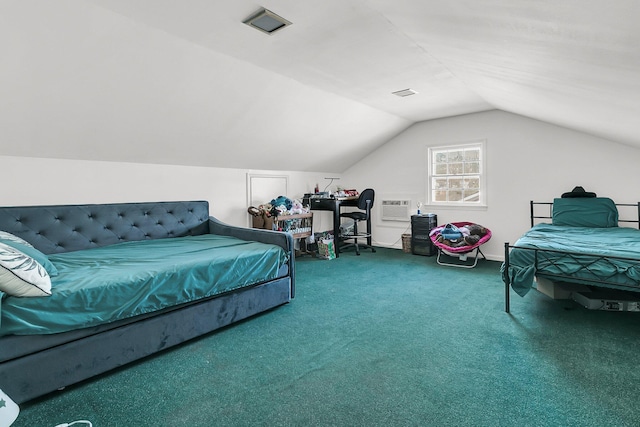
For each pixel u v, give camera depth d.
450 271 3.96
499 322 2.43
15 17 1.78
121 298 1.83
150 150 3.34
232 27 2.12
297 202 4.84
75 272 1.99
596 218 3.58
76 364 1.69
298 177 5.31
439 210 5.04
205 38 2.27
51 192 2.89
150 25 2.09
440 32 1.92
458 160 4.91
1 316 1.48
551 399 1.53
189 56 2.45
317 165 5.37
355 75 3.05
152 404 1.56
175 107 2.90
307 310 2.74
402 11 1.78
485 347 2.05
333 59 2.67
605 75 1.67
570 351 1.97
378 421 1.41
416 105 4.16
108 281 1.82
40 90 2.25
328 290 3.26
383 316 2.58
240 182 4.46
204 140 3.53
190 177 3.90
